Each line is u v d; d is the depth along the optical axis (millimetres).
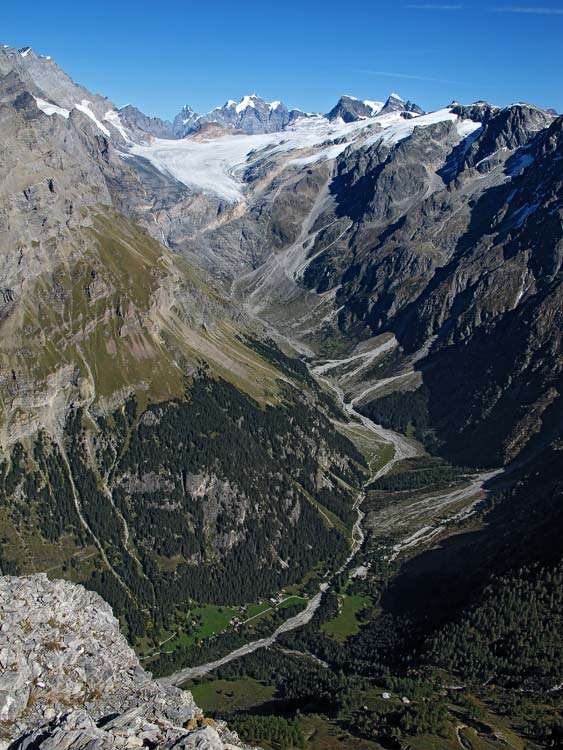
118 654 85250
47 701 72875
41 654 77812
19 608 82938
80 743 61156
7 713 69000
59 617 84938
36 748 62062
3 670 73688
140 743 63062
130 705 76188
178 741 63250
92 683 78125
